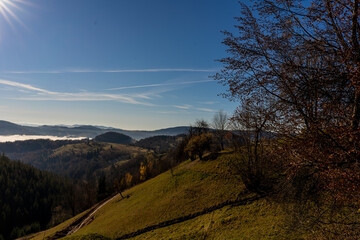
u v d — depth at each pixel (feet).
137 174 343.46
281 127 26.58
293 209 29.99
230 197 97.91
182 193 124.67
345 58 22.67
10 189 469.98
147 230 101.19
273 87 28.07
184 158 282.56
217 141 204.23
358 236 24.48
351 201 24.07
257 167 87.92
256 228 65.16
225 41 30.19
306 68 26.71
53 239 150.10
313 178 26.89
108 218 145.48
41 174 592.19
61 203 454.40
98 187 300.61
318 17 25.76
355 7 23.32
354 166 21.58
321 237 29.32
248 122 31.86
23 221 395.34
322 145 23.53
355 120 22.43
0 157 610.24
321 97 24.71
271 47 28.02
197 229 83.51
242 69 29.68
